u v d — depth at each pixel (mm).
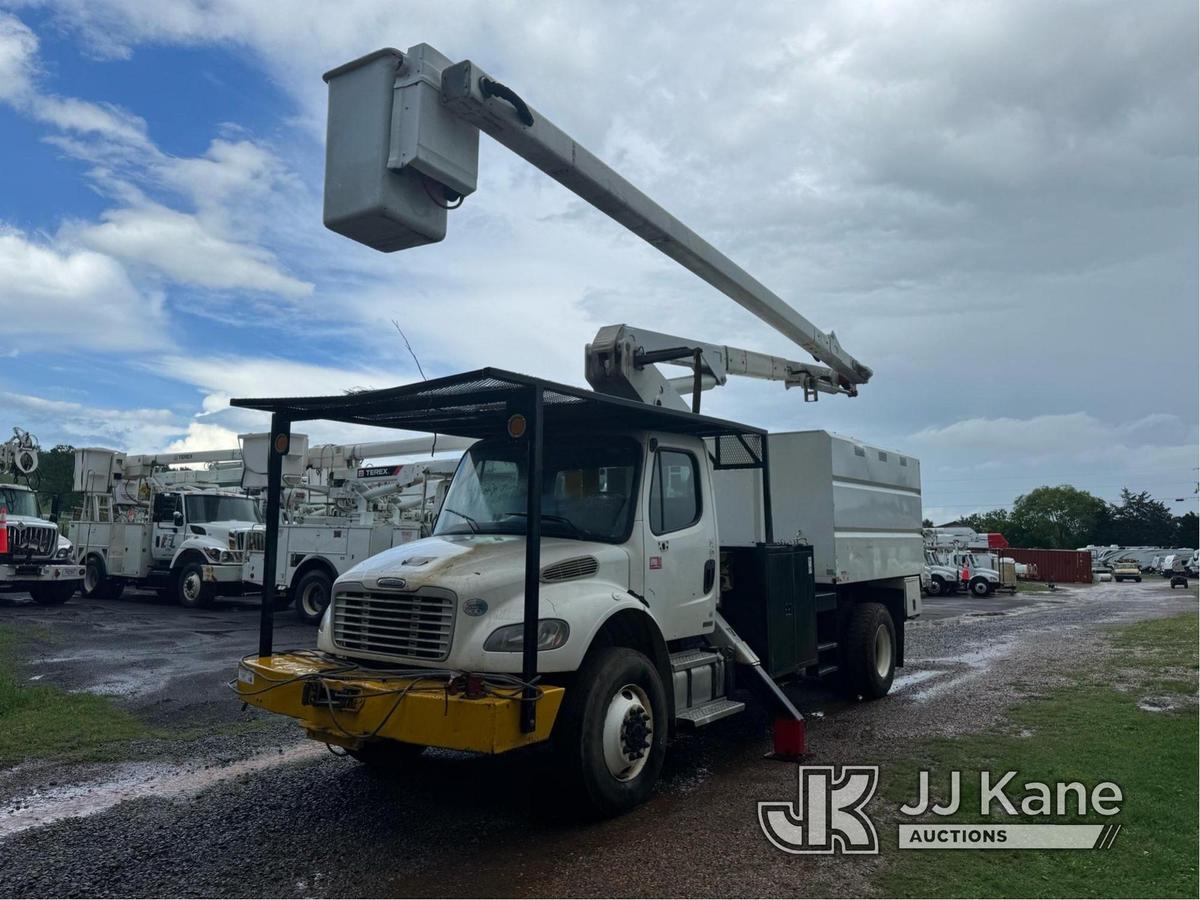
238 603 19969
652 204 6348
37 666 10312
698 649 6484
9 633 13367
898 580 10273
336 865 4344
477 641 4656
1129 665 11125
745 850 4527
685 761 6375
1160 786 5496
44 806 5297
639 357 7012
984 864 4320
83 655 11227
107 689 8906
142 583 20734
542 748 5281
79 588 21516
